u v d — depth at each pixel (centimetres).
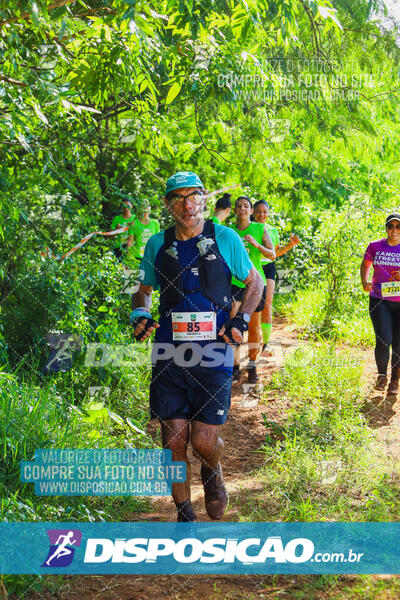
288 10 471
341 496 392
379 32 970
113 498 404
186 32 473
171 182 342
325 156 1055
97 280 647
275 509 389
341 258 963
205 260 340
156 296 678
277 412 583
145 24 324
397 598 288
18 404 448
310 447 475
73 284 611
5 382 464
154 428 551
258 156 969
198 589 305
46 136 634
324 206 1198
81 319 596
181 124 972
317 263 1064
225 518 381
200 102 823
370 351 804
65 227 717
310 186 1199
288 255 1133
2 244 631
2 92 438
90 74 504
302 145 1059
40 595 296
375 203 1139
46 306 598
